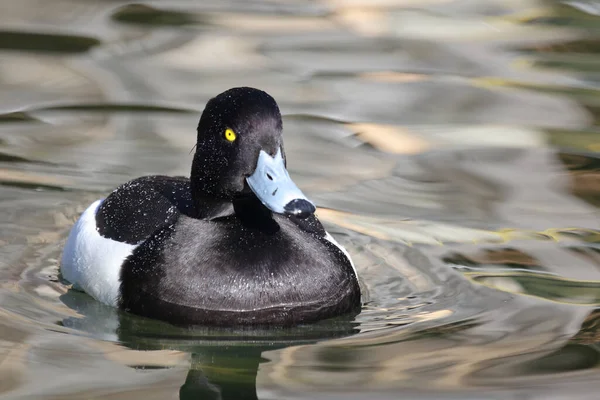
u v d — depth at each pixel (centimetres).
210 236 853
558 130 1320
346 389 748
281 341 838
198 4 1784
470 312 897
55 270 967
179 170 1201
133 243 880
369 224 1090
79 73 1462
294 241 868
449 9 1792
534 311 897
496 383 755
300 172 1205
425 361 795
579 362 790
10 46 1545
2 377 758
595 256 1012
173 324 843
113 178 1175
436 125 1337
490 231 1075
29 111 1344
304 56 1555
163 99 1387
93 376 764
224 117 831
